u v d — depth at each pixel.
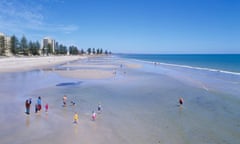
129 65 82.94
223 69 66.81
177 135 13.09
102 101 21.62
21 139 11.91
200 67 76.00
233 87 31.17
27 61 79.81
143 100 22.38
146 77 42.50
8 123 14.40
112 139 12.21
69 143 11.54
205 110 18.80
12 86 29.17
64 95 24.05
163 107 19.67
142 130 13.77
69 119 15.61
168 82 35.62
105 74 46.25
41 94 24.36
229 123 15.43
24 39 120.81
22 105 19.17
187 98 23.55
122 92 26.45
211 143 12.05
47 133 12.84
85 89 28.08
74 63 91.88
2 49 105.62
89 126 14.23
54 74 45.00
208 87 31.03
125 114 17.30
